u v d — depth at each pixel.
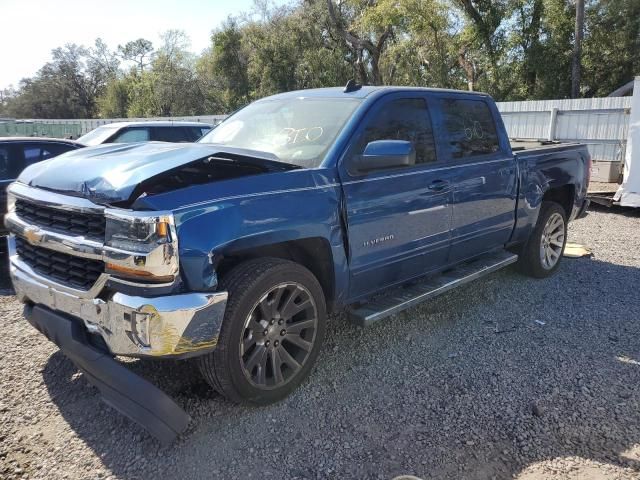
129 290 2.63
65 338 2.95
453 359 3.88
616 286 5.55
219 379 2.89
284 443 2.88
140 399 2.72
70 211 2.84
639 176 9.24
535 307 4.94
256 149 3.83
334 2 35.31
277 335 3.14
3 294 5.42
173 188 2.79
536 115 12.90
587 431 2.99
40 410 3.19
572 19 26.77
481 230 4.69
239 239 2.86
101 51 70.31
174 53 49.34
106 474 2.64
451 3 27.56
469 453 2.81
